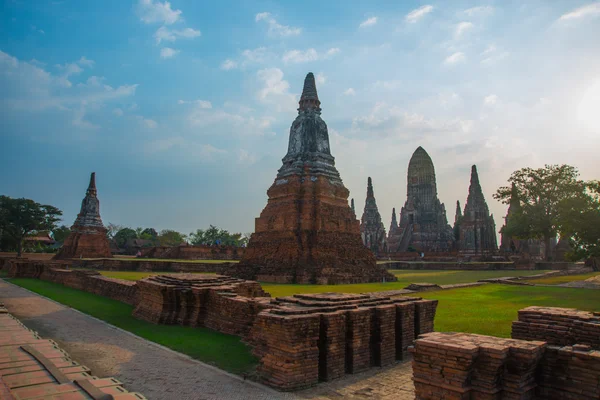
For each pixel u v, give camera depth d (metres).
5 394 6.30
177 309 17.58
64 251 71.94
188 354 12.73
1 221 77.06
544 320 10.98
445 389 7.72
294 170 46.12
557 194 59.44
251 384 10.16
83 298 25.61
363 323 11.58
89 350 13.20
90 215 73.81
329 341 10.76
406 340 12.73
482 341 8.11
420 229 109.12
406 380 10.65
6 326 11.63
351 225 47.09
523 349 7.50
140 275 39.59
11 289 30.83
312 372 10.21
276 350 10.28
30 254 81.44
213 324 16.31
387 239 118.94
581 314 10.75
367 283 39.16
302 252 41.94
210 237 129.62
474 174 89.25
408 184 116.69
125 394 6.54
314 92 50.97
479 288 29.39
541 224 60.12
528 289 28.38
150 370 11.18
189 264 49.97
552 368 7.91
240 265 45.50
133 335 15.23
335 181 47.50
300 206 44.44
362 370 11.36
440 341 8.12
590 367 7.50
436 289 27.97
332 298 12.63
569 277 41.19
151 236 133.25
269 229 46.19
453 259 86.81
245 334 14.62
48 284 35.06
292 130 50.06
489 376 7.52
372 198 110.25
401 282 40.09
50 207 81.88
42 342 9.72
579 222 36.81
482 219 86.75
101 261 55.03
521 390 7.50
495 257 81.12
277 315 10.54
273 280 40.50
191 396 9.37
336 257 42.88
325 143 49.22
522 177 62.44
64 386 6.75
